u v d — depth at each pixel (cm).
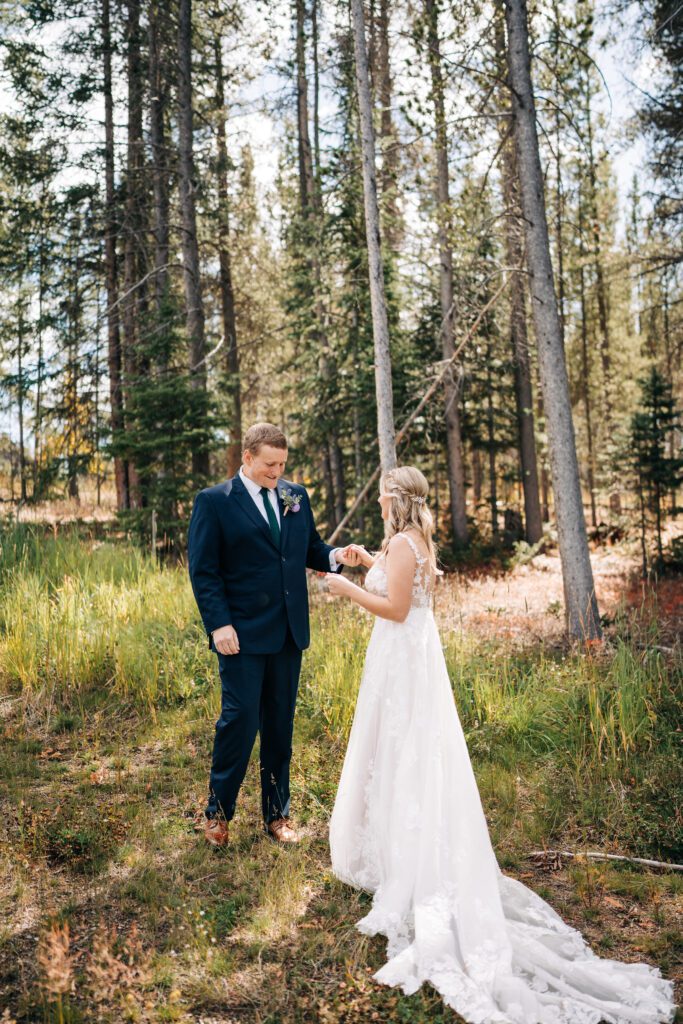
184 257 1519
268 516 368
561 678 589
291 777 442
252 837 377
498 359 1725
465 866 309
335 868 343
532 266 859
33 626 584
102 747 475
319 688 545
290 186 2083
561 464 843
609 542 1873
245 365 2259
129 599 671
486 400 2130
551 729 511
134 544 962
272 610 362
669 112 1154
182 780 433
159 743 483
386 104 1344
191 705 534
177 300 1443
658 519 1460
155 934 298
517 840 390
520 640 777
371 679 342
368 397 1586
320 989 272
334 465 1830
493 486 1995
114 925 300
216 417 1261
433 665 335
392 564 333
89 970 260
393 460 1023
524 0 842
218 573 361
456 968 279
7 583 684
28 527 846
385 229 1502
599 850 386
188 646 602
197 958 282
